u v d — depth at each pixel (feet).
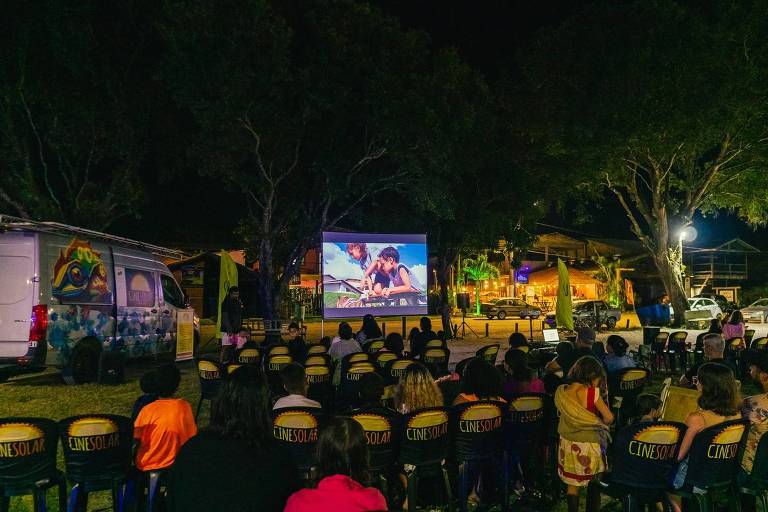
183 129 77.92
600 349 32.65
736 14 80.69
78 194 72.95
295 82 67.97
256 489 8.36
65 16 63.00
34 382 40.78
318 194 79.56
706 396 14.83
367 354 29.25
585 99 80.59
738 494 14.96
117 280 43.78
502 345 70.13
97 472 14.60
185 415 15.20
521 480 19.56
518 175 76.59
